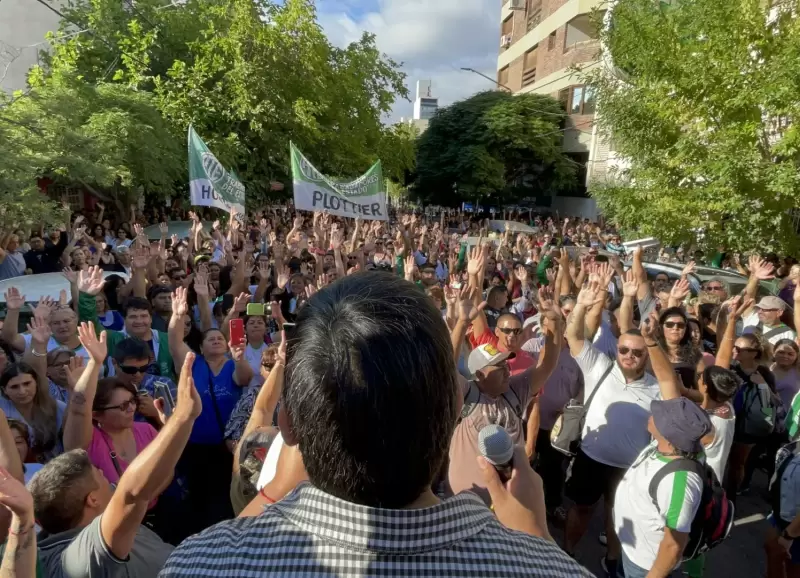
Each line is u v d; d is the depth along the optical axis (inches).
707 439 139.9
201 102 780.6
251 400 156.5
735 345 195.3
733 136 331.6
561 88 1315.2
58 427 145.6
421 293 40.6
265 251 396.8
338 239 378.6
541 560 35.5
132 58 772.0
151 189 664.4
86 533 78.3
